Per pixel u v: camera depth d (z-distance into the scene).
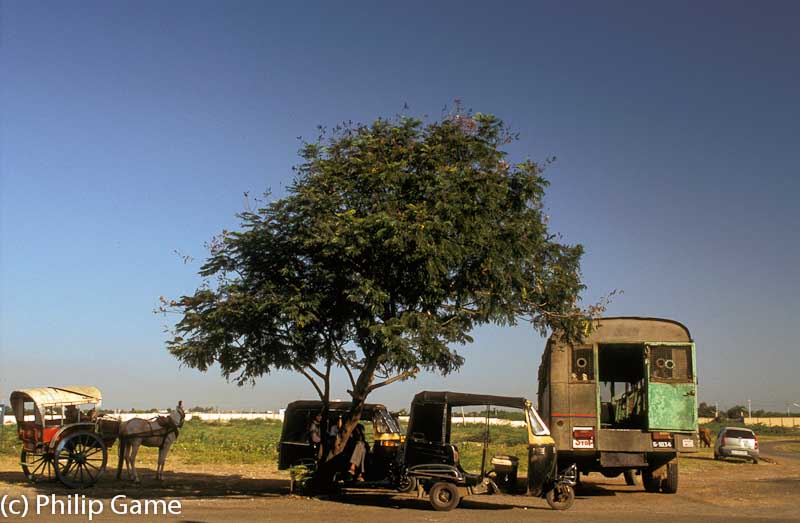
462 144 15.04
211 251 14.97
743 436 34.41
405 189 14.68
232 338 14.69
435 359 14.32
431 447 15.14
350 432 16.17
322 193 14.45
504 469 16.81
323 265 14.68
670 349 16.45
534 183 15.09
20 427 18.27
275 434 54.03
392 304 15.13
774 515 14.39
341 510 14.10
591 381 16.55
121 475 19.89
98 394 18.44
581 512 14.36
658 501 16.78
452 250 13.91
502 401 15.17
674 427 16.14
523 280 15.02
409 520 12.79
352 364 16.02
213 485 18.48
